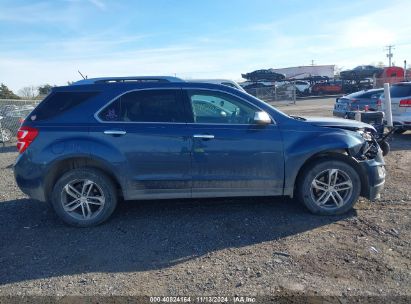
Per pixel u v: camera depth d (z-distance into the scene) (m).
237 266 3.80
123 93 4.97
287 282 3.46
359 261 3.80
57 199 4.95
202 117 4.97
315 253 4.01
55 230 4.96
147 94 4.99
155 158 4.89
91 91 5.00
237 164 4.95
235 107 5.03
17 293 3.44
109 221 5.19
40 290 3.48
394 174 7.16
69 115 4.92
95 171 4.92
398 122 11.17
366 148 5.14
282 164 4.98
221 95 5.01
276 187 5.04
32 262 4.05
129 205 5.78
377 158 5.21
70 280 3.65
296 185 5.21
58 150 4.81
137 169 4.90
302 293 3.27
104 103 4.95
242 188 5.02
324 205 5.10
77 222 4.98
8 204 6.15
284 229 4.69
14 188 7.24
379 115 7.41
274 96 32.31
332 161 5.01
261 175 4.99
